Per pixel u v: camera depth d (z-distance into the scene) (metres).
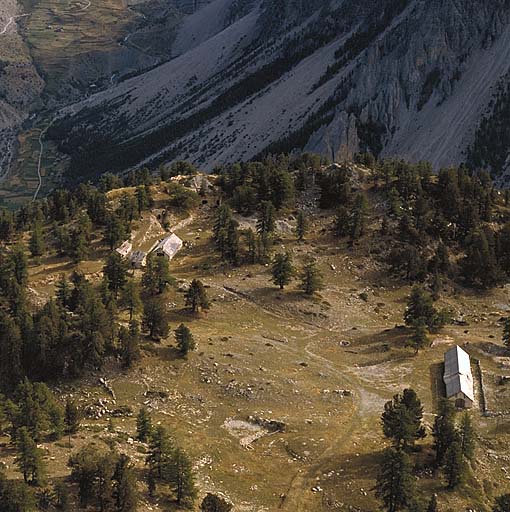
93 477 85.94
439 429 104.81
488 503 99.81
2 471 86.94
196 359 131.25
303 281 167.25
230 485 99.12
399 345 148.75
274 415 118.12
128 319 141.25
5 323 124.69
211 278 170.62
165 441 94.81
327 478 102.38
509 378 133.38
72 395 117.44
